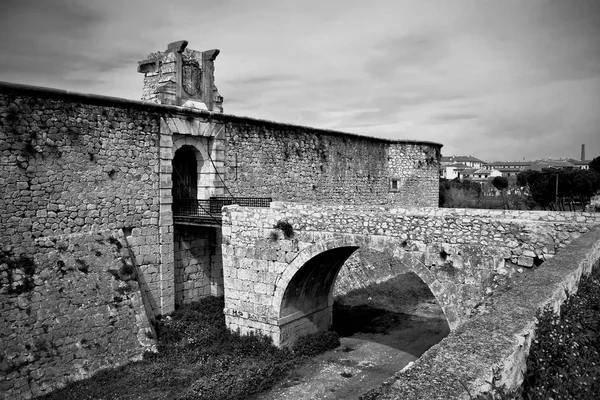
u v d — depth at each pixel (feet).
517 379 16.51
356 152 96.27
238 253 56.03
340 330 65.36
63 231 49.26
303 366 53.31
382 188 105.19
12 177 45.39
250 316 55.31
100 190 52.65
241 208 55.72
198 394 42.63
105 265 50.78
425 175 113.39
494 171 349.82
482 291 39.65
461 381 13.82
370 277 88.28
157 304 58.44
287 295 53.57
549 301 20.62
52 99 48.42
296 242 51.39
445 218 41.73
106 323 48.29
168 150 59.41
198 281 65.00
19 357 41.34
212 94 68.33
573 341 19.25
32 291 44.42
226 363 49.90
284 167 77.77
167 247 59.26
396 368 53.11
